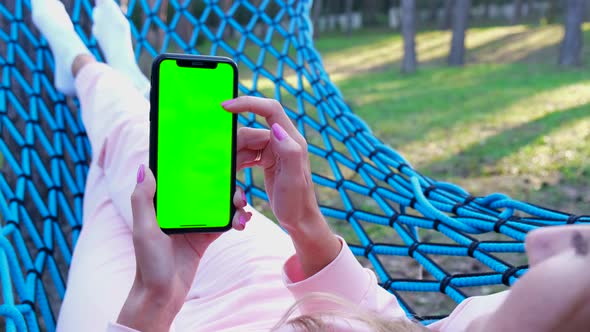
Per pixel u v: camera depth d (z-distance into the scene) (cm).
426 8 2517
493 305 116
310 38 302
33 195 217
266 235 164
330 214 206
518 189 482
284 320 102
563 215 160
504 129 692
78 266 164
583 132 646
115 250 164
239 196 111
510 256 350
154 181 93
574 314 72
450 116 791
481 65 1359
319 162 584
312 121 257
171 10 1659
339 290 118
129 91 208
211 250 160
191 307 149
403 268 352
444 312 305
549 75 1121
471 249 165
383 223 195
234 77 113
